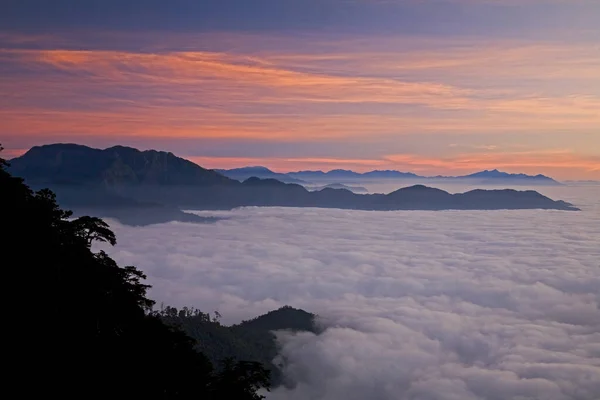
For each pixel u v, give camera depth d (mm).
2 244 38844
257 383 35188
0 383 31734
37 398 31531
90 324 37812
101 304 38844
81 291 38781
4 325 34969
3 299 36375
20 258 38531
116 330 38469
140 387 33188
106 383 33031
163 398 33344
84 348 35344
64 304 37844
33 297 37031
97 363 34281
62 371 33375
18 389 31672
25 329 35188
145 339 36219
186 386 33781
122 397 32656
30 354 33812
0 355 33188
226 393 33219
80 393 32344
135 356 35031
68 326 36625
